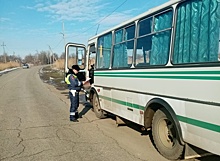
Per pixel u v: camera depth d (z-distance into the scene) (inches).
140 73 193.9
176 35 155.5
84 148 195.3
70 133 239.1
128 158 173.9
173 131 164.4
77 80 296.0
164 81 163.6
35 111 356.2
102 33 283.0
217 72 121.3
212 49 128.4
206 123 128.6
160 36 171.8
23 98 501.0
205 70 128.7
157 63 173.9
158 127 177.5
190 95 139.5
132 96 208.2
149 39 185.0
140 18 198.7
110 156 177.9
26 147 198.8
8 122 286.7
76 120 294.7
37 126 267.4
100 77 287.1
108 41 265.4
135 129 252.7
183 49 149.0
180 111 148.7
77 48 339.6
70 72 302.4
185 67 143.7
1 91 637.3
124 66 224.7
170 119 160.4
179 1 153.3
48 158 175.0
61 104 423.8
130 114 215.2
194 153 153.2
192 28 142.9
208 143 129.4
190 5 145.2
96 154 182.2
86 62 344.2
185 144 150.6
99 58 294.4
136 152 185.8
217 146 123.9
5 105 410.3
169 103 158.9
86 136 228.7
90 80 327.3
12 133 240.1
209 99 126.0
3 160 172.7
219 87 120.1
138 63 199.9
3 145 204.4
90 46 335.3
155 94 173.6
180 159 164.7
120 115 236.7
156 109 183.0
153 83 176.1
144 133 237.1
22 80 1085.8
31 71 2092.8
